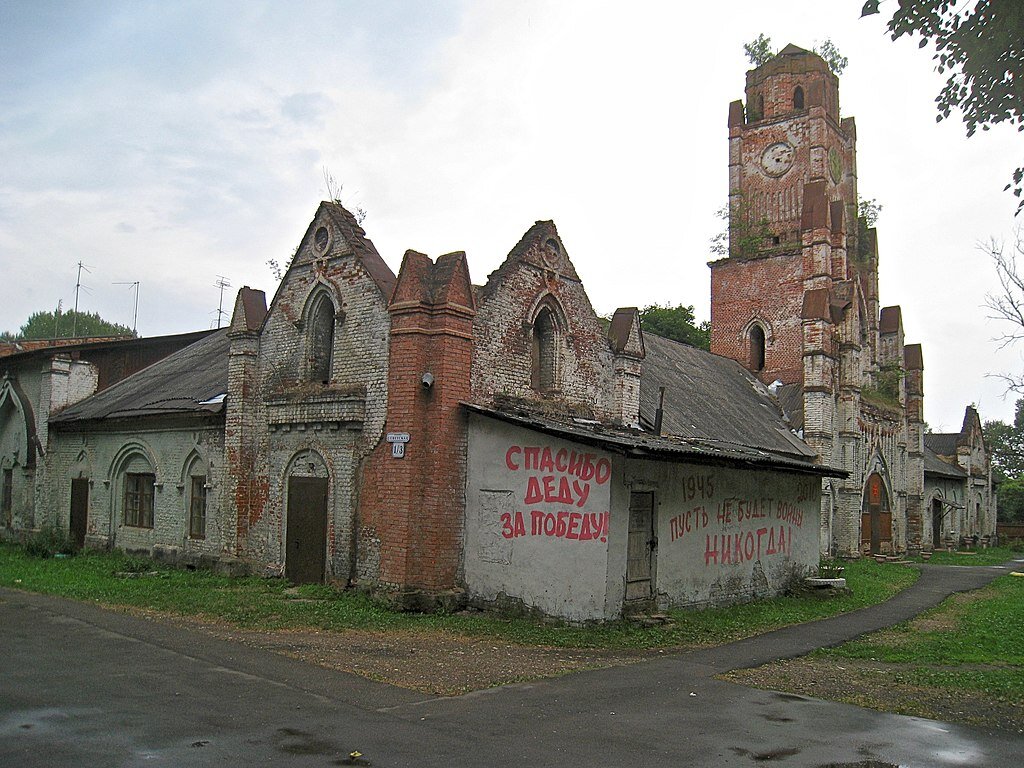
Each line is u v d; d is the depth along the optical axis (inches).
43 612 565.6
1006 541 2608.3
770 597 837.2
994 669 497.4
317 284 748.6
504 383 704.4
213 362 1055.6
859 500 1525.6
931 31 400.8
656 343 1395.2
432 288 664.4
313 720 326.6
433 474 644.7
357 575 676.1
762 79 1815.9
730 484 779.4
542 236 749.9
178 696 353.7
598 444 578.2
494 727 329.4
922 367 1854.1
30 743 283.6
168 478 915.4
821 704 388.5
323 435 724.0
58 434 1107.3
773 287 1673.2
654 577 664.4
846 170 1851.6
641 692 401.1
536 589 614.2
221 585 724.0
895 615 771.4
